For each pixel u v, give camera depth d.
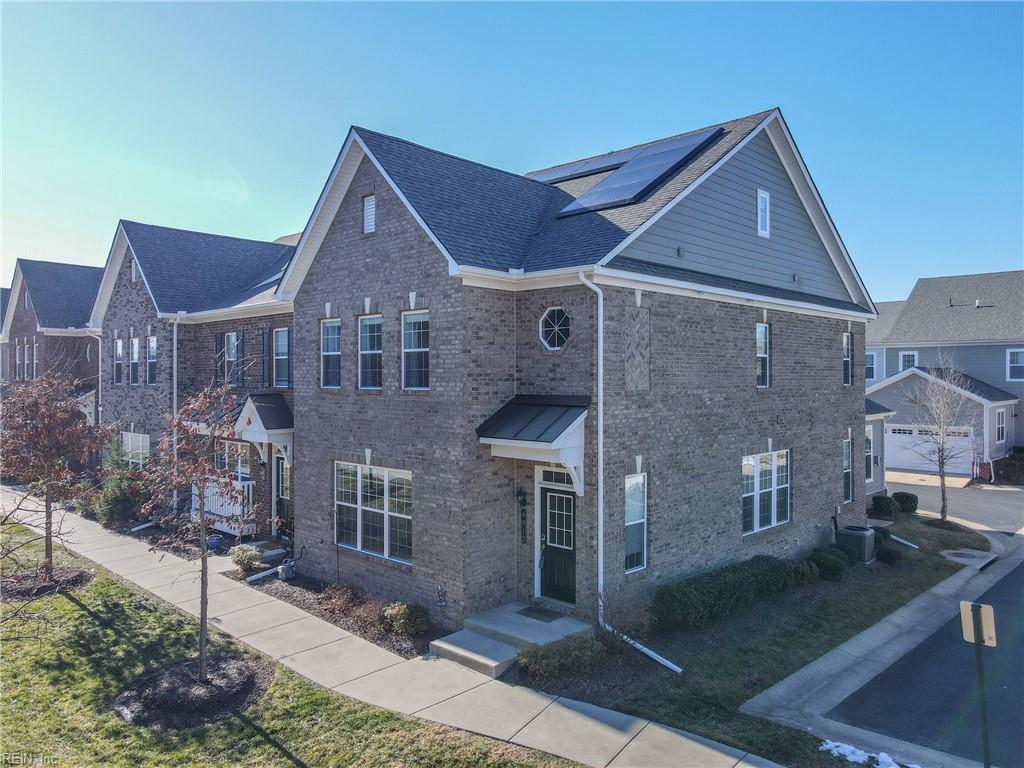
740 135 15.20
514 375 12.85
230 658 10.73
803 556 17.17
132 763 7.88
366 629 11.96
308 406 15.45
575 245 12.56
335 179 14.33
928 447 33.31
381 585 13.52
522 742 8.26
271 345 18.75
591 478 11.54
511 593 12.74
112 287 24.91
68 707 9.20
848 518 19.25
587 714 8.98
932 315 38.69
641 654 10.93
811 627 12.81
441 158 14.98
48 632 11.77
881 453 25.03
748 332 15.40
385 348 13.52
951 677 11.00
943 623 13.68
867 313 19.58
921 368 34.19
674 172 14.59
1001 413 33.88
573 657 10.09
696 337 13.89
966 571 17.42
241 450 19.34
